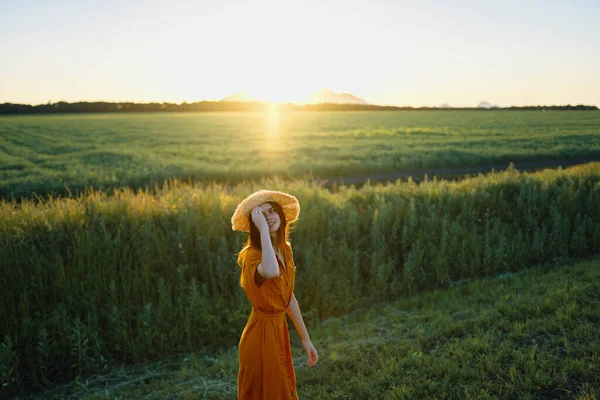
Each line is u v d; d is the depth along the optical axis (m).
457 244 8.91
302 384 4.78
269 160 26.05
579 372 4.05
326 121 84.62
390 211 9.63
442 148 30.67
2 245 6.67
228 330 6.62
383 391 4.30
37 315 6.05
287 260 3.37
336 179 21.36
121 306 6.51
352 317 7.21
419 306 7.23
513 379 4.06
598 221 10.20
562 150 28.47
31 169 24.55
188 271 7.32
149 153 32.44
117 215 7.86
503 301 6.26
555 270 8.07
